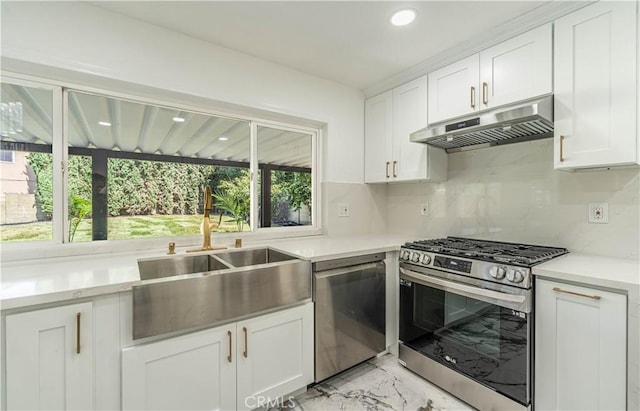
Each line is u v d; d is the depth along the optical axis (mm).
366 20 1672
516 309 1393
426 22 1685
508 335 1429
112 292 1135
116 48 1608
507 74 1710
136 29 1667
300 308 1624
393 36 1834
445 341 1722
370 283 1948
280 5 1546
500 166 2090
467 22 1679
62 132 1598
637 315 1091
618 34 1336
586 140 1432
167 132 1981
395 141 2445
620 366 1133
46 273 1300
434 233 2527
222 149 2176
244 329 1415
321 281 1702
